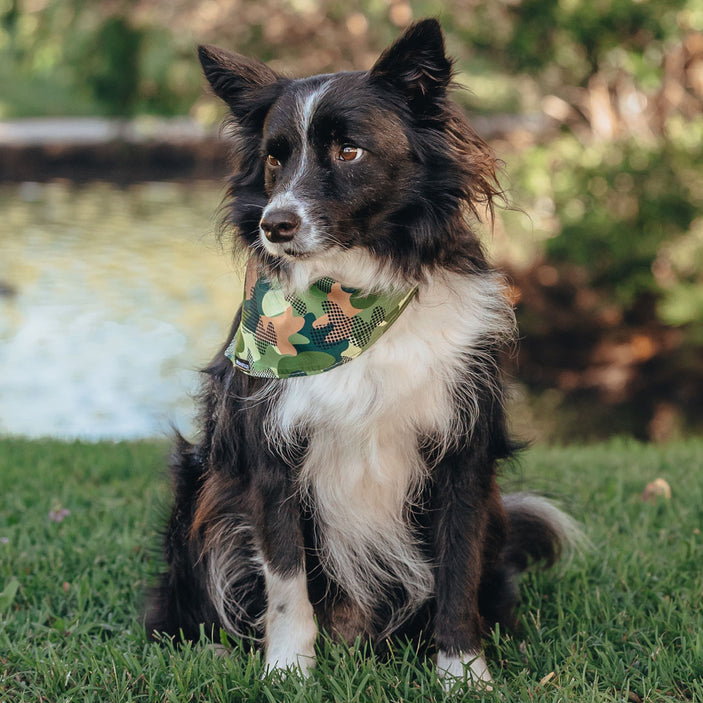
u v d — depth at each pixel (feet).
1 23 65.16
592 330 46.01
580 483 19.24
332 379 11.00
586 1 38.65
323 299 11.09
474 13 41.29
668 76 44.11
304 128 11.09
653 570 14.10
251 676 11.03
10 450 23.06
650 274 41.19
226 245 12.60
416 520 11.81
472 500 11.27
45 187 90.02
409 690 10.73
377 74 11.14
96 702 10.80
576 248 39.40
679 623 12.35
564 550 14.53
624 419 42.04
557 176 40.04
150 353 44.70
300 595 11.33
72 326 48.85
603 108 44.47
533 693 10.53
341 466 11.37
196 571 12.67
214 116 53.62
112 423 35.40
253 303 11.57
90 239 68.39
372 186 10.98
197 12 50.52
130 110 65.31
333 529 11.71
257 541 11.48
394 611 12.34
